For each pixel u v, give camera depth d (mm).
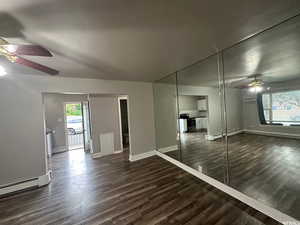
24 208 2084
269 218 1668
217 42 1816
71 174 3229
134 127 4043
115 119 4910
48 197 2344
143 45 1814
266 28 1538
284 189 2035
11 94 2654
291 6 1188
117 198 2223
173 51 2051
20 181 2652
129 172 3213
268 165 2436
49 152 4656
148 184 2617
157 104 4328
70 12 1130
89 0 1013
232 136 2898
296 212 1650
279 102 2346
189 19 1329
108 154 4727
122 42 1703
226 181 2375
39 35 1452
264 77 2527
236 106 2803
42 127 2889
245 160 2723
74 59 2162
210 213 1792
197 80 3498
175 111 3924
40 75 2889
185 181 2678
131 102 4008
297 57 2115
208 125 3445
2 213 1994
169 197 2178
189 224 1633
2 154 2561
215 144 3240
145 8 1140
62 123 5500
